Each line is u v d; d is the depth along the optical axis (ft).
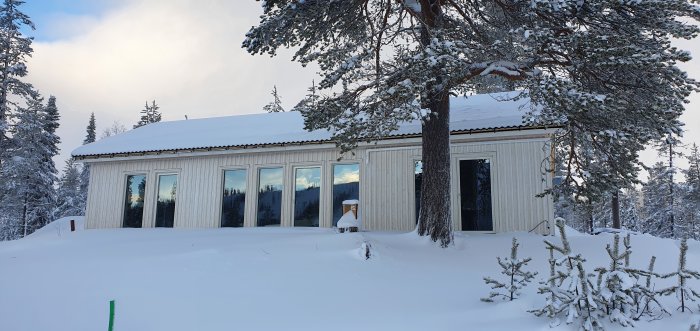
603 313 13.02
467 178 38.22
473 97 49.44
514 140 37.22
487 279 16.47
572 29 26.48
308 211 43.47
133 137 55.52
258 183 45.65
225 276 20.08
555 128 34.32
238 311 15.37
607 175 27.99
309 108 31.53
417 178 39.99
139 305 15.90
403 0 32.22
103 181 51.16
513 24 30.91
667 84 26.07
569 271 13.61
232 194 46.52
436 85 27.81
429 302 16.79
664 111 25.53
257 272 20.83
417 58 24.59
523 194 36.19
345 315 15.01
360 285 19.19
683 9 24.89
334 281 19.63
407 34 34.22
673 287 13.65
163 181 49.37
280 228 42.14
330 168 43.09
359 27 33.81
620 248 27.81
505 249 28.78
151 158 48.91
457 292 18.43
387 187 40.73
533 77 24.67
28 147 97.91
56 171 115.34
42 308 15.70
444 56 23.57
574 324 12.68
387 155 41.32
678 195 110.63
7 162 95.20
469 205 37.68
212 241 31.58
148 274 20.39
